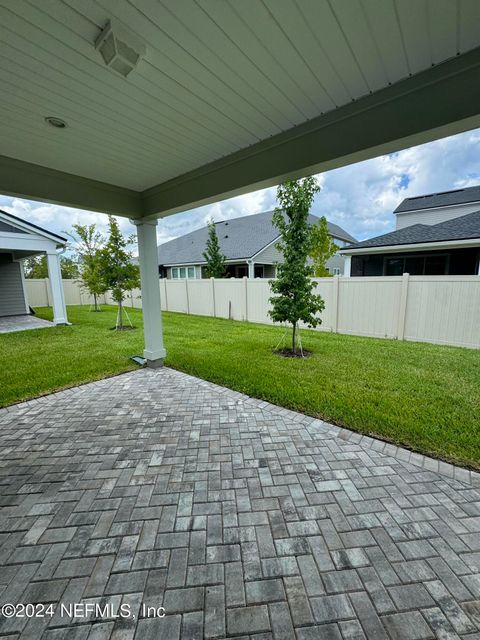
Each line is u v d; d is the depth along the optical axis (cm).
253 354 597
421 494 219
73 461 262
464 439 281
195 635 137
